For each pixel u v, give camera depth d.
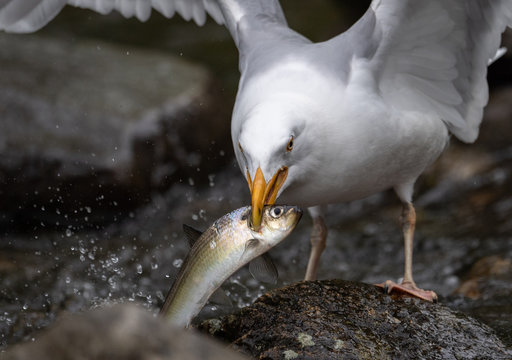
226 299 6.85
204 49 21.70
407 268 9.21
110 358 4.34
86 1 10.62
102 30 22.53
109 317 4.46
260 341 6.76
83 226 14.47
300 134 7.51
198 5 10.84
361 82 8.15
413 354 6.82
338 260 12.92
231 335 7.09
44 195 14.35
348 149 7.96
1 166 14.20
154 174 15.39
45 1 10.10
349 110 7.91
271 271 6.59
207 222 14.83
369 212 14.82
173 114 16.08
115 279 11.70
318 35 21.17
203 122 16.58
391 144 8.34
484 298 9.80
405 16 8.39
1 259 12.41
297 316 7.07
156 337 4.42
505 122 15.98
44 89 16.45
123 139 15.17
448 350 6.94
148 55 19.11
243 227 6.21
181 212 15.17
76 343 4.38
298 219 6.12
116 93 16.59
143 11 10.91
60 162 14.45
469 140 9.82
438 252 12.57
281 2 22.34
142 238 13.94
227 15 9.52
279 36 8.91
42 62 17.92
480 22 8.79
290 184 7.80
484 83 9.41
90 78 17.33
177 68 18.19
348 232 14.04
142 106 16.09
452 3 8.42
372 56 8.42
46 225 14.34
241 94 8.23
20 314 10.01
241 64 9.01
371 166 8.34
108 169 14.59
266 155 7.10
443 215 14.12
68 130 15.22
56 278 11.59
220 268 6.29
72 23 22.81
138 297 10.92
